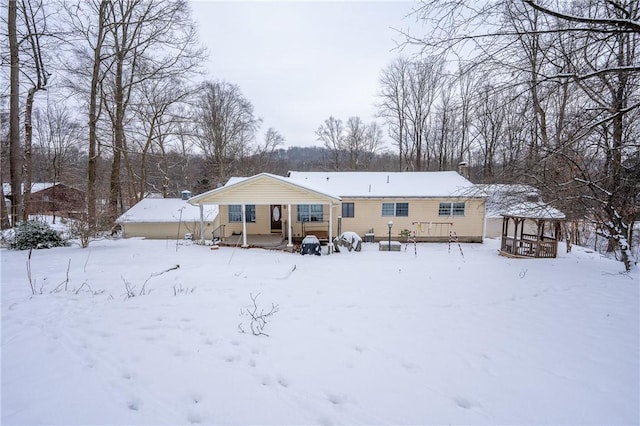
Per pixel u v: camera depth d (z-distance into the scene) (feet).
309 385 9.34
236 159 108.47
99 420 7.41
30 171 47.73
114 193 54.90
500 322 14.61
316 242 37.35
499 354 11.45
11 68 40.06
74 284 19.01
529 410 8.30
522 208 29.89
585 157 21.88
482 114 16.99
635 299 17.95
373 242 49.80
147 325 13.19
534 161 21.72
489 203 35.14
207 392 8.79
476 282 22.30
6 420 7.25
